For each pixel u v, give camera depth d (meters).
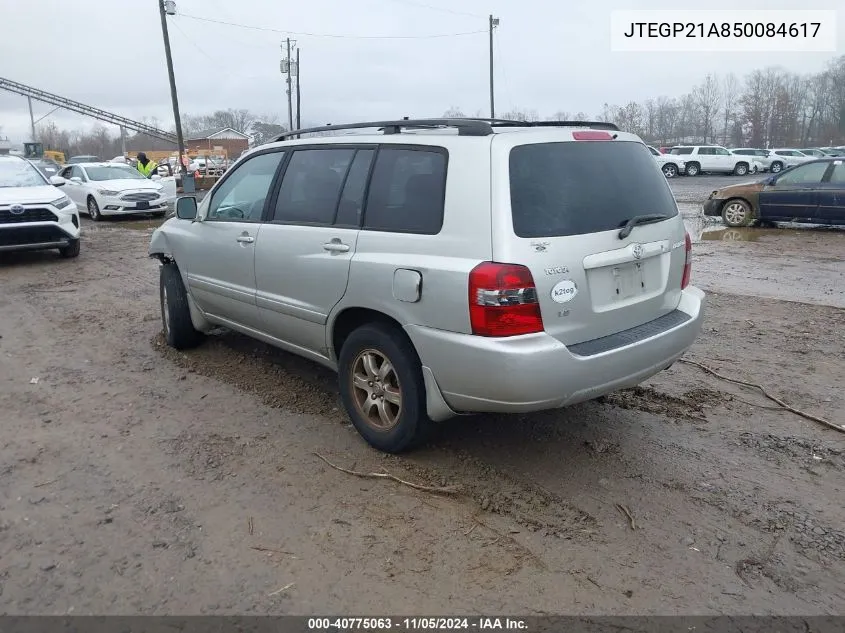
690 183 33.31
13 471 3.94
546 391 3.37
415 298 3.61
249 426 4.53
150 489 3.74
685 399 4.98
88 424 4.59
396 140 3.98
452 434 4.39
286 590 2.94
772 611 2.82
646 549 3.21
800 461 4.05
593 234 3.57
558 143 3.66
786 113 72.81
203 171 34.75
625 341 3.67
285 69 52.59
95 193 17.31
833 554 3.17
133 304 8.04
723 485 3.78
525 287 3.31
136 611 2.81
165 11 32.03
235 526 3.39
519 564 3.10
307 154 4.58
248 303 4.96
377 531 3.35
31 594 2.91
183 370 5.63
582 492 3.70
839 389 5.15
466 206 3.46
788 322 7.01
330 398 4.99
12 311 7.82
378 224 3.92
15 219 10.56
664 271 4.04
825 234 13.63
